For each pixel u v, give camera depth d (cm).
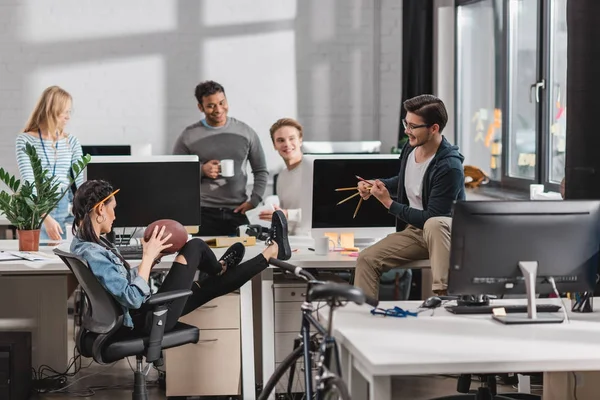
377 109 890
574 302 382
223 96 647
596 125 435
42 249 523
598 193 438
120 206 522
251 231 536
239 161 651
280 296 491
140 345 421
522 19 695
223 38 870
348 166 527
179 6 864
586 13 433
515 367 302
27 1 850
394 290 738
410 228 482
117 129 865
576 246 356
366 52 884
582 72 436
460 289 354
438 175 463
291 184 565
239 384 493
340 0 880
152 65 864
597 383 356
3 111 854
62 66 857
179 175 526
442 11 816
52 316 534
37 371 535
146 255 436
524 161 697
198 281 474
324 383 317
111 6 858
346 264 484
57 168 572
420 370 298
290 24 877
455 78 821
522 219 351
